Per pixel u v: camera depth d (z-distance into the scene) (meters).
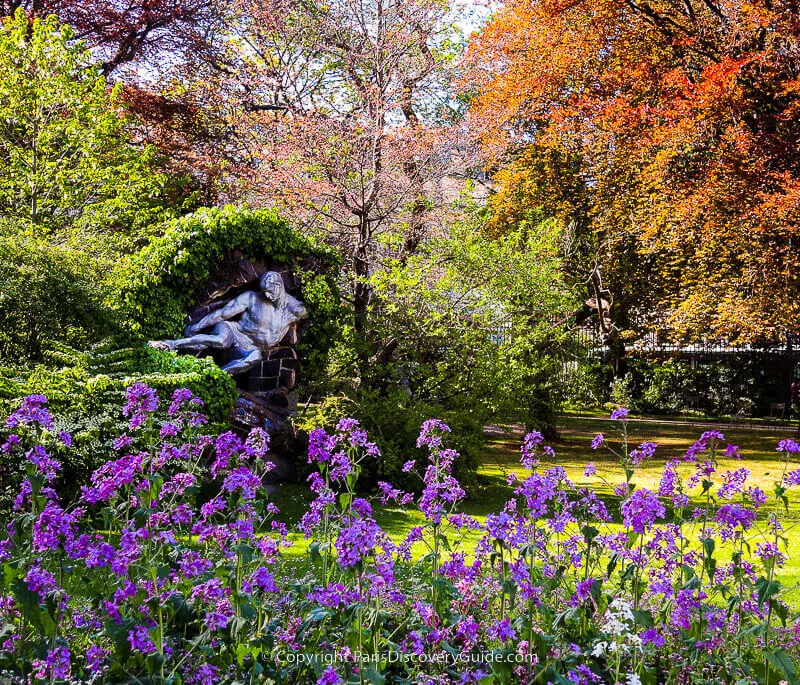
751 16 15.05
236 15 20.52
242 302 12.20
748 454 17.78
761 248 16.14
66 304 10.09
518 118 21.09
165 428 3.95
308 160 14.34
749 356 28.55
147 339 11.29
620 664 3.45
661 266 23.48
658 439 21.12
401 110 16.53
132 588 2.78
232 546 3.33
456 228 14.52
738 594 3.99
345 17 15.38
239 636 3.13
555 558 4.08
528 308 14.38
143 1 21.67
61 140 14.95
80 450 7.53
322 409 11.74
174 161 19.17
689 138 15.55
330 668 2.79
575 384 18.70
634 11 18.00
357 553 3.02
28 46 14.71
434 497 3.85
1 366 8.89
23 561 2.94
